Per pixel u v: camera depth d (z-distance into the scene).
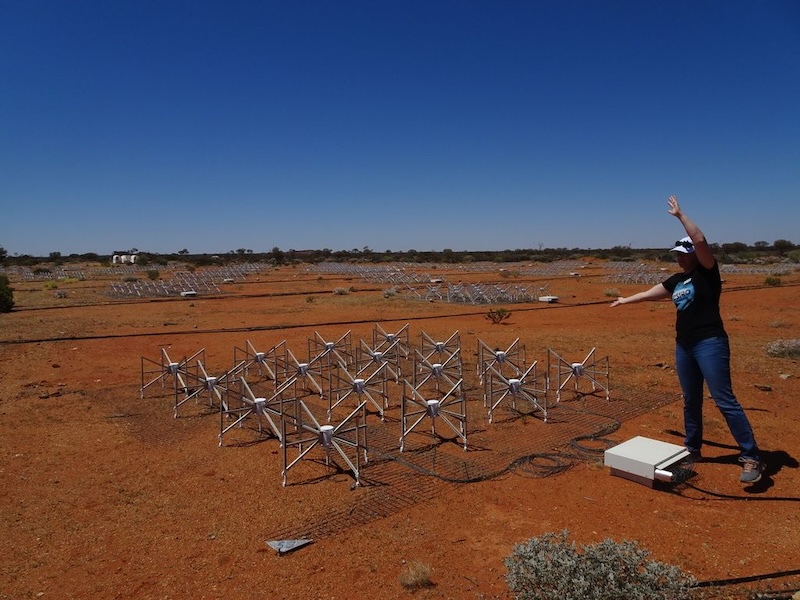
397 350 12.95
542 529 5.79
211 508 6.52
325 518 6.17
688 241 6.98
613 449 7.26
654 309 25.14
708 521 5.86
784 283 36.44
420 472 7.40
